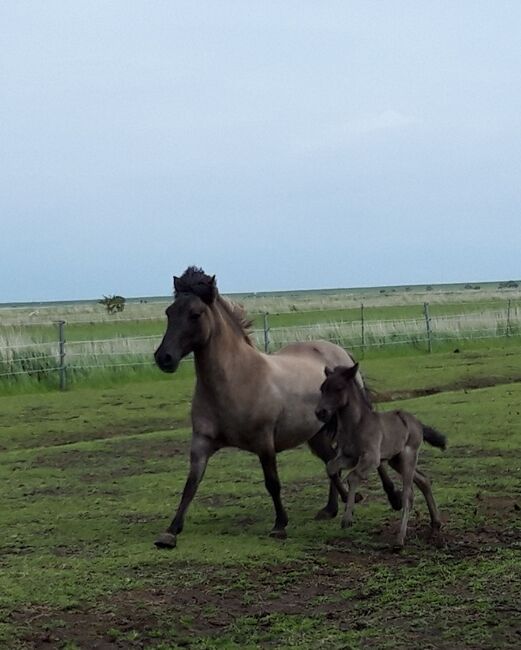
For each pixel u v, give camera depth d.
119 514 10.80
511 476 12.19
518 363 25.94
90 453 14.88
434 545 9.27
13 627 7.09
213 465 13.67
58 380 24.38
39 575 8.30
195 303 9.48
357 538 9.56
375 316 46.12
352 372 9.16
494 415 16.95
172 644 6.90
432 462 13.18
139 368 25.88
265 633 7.06
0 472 13.48
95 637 6.99
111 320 50.12
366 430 9.05
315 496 11.55
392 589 7.91
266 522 10.35
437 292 104.12
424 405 18.47
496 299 70.44
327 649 6.62
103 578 8.21
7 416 19.03
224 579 8.20
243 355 9.86
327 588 8.05
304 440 10.40
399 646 6.59
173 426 17.84
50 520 10.57
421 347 31.25
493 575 8.08
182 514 9.47
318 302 74.44
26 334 30.06
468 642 6.59
